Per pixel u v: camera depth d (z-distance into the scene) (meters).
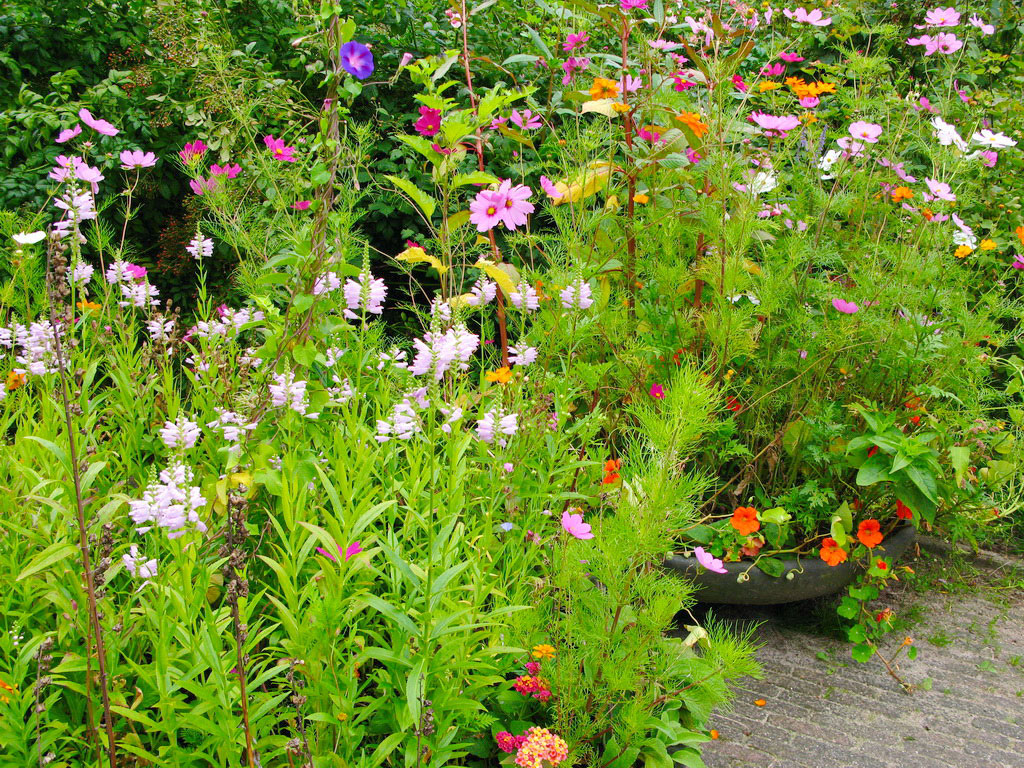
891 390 3.15
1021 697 2.66
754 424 3.09
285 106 4.02
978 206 4.46
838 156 3.52
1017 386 3.16
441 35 4.78
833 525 2.75
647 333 3.15
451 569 1.63
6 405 2.48
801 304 3.13
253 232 3.22
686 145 3.22
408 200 4.23
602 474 2.72
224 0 4.89
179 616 1.58
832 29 5.22
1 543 1.92
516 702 2.06
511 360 2.59
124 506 2.14
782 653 2.87
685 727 2.23
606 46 4.80
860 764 2.35
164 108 4.25
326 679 1.67
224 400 2.35
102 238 3.00
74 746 1.77
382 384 2.51
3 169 4.05
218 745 1.59
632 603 2.11
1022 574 3.38
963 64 5.25
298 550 1.81
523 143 3.67
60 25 4.64
